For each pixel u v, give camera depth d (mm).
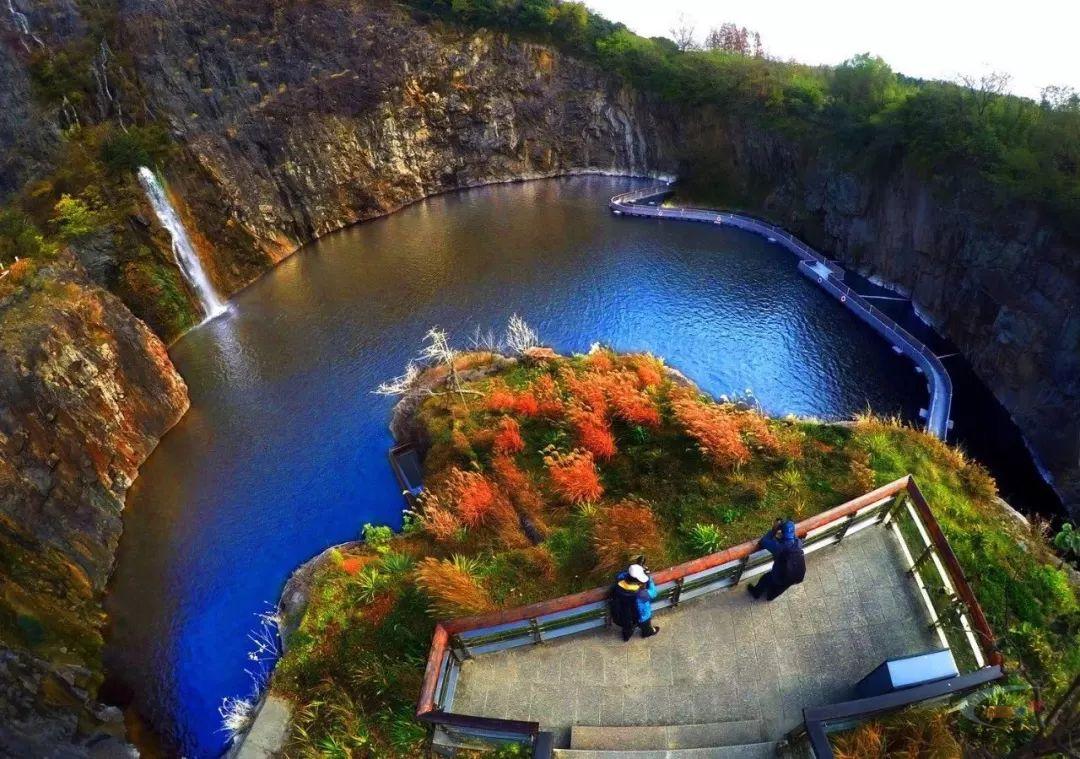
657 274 42531
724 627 10727
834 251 45969
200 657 19297
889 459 17391
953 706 9086
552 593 14141
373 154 52969
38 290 25984
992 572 14867
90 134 36219
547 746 8023
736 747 8797
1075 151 30797
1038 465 29297
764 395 31312
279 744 13469
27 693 15781
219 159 42000
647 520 15352
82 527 22344
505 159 60719
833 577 11250
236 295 40938
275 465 26547
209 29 43344
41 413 22703
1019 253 31609
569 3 60625
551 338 35500
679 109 57312
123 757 16312
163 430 28562
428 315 37688
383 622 14703
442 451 22359
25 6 35969
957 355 35312
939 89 38312
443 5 57062
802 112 49000
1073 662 12664
